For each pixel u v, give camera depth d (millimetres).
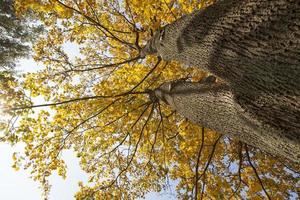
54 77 5855
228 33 2348
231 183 5914
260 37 2051
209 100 3199
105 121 6156
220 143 6113
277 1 1931
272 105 2299
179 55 3381
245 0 2260
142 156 7180
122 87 6129
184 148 5848
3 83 5059
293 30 1809
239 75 2467
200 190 5727
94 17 5578
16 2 4426
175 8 5109
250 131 2697
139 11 4926
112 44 6512
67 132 5625
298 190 5645
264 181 5379
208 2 5043
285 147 2352
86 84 6258
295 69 1904
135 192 6730
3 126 4988
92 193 5867
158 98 5070
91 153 6328
